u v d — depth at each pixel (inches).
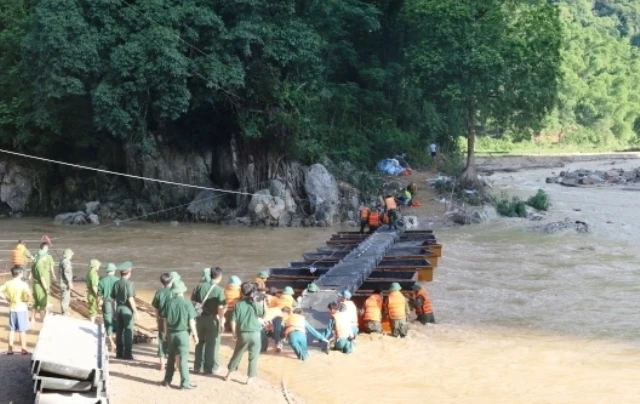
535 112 1867.6
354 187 1849.2
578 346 806.5
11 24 1894.7
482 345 805.2
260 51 1723.7
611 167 3100.4
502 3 1927.9
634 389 669.3
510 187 2337.6
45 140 1841.8
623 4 7406.5
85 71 1621.6
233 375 644.7
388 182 1980.8
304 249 1409.9
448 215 1705.2
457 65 1834.4
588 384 682.8
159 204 1822.1
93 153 1908.2
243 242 1489.9
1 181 1882.4
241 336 615.5
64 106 1768.0
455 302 1000.2
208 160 1841.8
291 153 1787.6
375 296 852.6
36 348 516.4
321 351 765.9
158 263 1274.6
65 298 797.9
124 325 661.9
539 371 720.3
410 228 1604.3
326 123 2094.0
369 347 785.6
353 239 1346.0
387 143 2151.8
